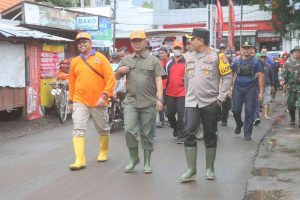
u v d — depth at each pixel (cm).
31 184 653
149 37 2809
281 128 1147
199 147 909
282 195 589
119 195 598
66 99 1262
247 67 980
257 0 1439
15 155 845
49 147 918
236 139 994
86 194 604
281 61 2327
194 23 4147
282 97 2086
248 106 982
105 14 2709
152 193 604
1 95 1145
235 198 580
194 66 647
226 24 3938
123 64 706
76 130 741
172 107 972
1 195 604
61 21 1745
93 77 744
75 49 1905
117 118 1097
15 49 1194
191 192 606
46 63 1340
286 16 1374
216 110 645
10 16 1680
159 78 695
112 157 821
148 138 704
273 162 771
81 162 736
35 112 1295
